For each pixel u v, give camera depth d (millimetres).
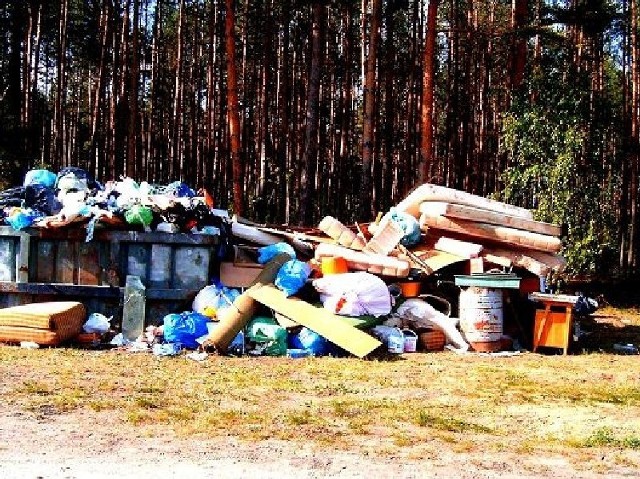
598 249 21891
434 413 7930
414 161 34625
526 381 10039
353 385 9344
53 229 12312
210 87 30297
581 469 6043
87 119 41312
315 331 11633
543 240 14430
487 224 14672
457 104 31766
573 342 13656
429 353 12266
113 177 27781
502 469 5953
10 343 11258
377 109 30609
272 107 34750
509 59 27281
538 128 21438
